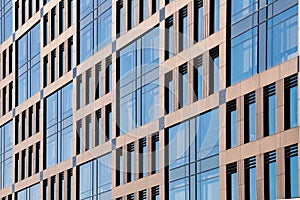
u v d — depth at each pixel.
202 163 61.00
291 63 53.81
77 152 77.38
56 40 83.69
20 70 92.81
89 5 76.88
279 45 55.00
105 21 73.44
